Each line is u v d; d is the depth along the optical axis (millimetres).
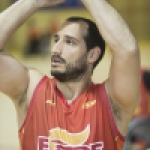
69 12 43062
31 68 6941
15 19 6395
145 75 11570
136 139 10992
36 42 39562
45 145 6309
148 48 40688
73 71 6508
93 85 6777
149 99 11500
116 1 46094
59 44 6520
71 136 6266
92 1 6293
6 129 16094
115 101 6445
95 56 6723
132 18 45875
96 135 6262
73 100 6629
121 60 6141
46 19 42531
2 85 6516
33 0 6535
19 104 6668
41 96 6535
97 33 6688
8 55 6531
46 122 6371
